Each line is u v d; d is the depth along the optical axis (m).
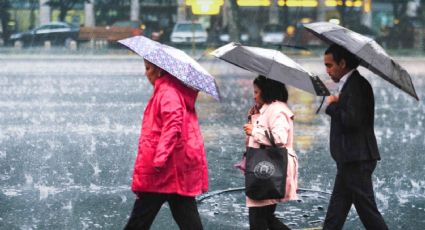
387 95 40.94
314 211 14.23
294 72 10.66
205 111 31.23
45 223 13.19
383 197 15.66
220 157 20.28
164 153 9.62
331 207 10.84
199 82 10.04
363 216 10.60
